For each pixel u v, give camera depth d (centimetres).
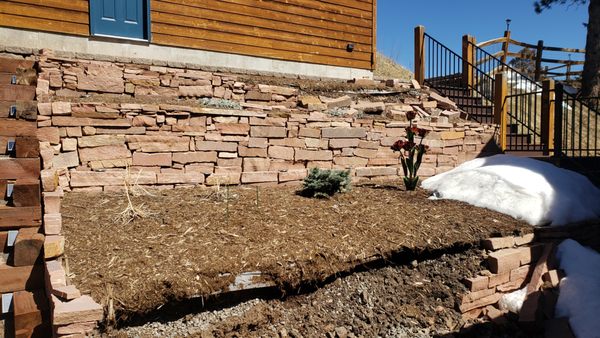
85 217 360
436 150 659
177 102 580
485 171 526
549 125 752
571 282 392
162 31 718
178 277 285
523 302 383
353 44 935
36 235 315
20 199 343
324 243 358
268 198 451
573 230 465
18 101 425
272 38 831
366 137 604
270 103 671
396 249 371
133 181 450
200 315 296
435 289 373
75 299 251
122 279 276
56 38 641
